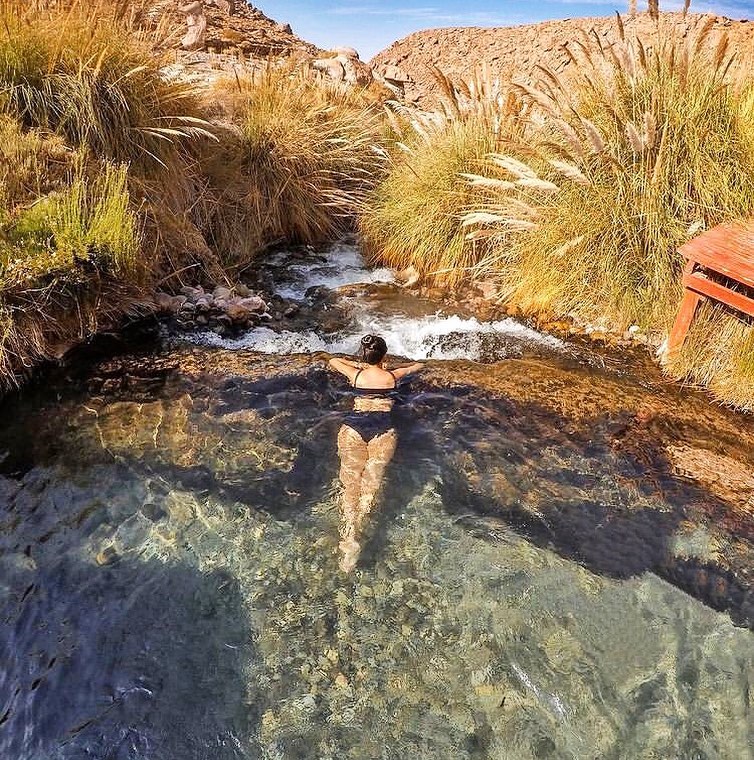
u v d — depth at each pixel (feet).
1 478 13.09
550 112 20.86
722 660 9.88
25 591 10.67
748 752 8.67
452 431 14.80
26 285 16.49
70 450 13.98
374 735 8.80
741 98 20.99
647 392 16.88
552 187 19.67
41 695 9.16
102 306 18.56
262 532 11.96
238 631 10.14
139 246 19.29
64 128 20.77
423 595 10.79
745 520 12.50
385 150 30.12
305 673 9.57
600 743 8.76
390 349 19.13
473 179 23.30
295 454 13.99
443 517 12.39
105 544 11.66
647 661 9.86
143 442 14.29
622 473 13.71
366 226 26.86
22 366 16.44
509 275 22.61
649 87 20.88
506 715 9.07
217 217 24.76
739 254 16.38
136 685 9.36
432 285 23.71
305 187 27.50
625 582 11.17
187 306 19.99
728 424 15.60
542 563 11.49
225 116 27.68
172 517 12.28
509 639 10.13
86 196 19.01
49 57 20.61
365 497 12.62
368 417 14.74
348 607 10.55
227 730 8.81
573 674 9.64
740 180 19.49
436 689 9.39
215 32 45.06
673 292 19.67
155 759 8.46
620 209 20.13
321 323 20.62
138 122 21.95
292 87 31.35
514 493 13.08
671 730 8.94
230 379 16.58
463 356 18.76
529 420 15.34
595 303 20.61
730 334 16.97
